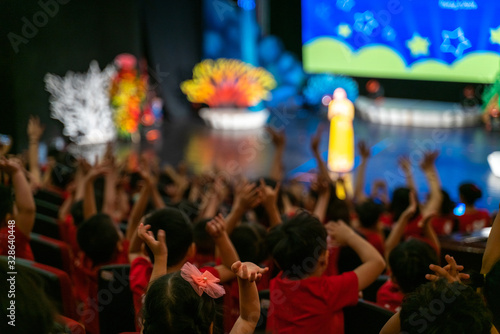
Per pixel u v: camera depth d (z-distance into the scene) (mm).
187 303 1725
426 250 2666
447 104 19203
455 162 13742
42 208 5227
